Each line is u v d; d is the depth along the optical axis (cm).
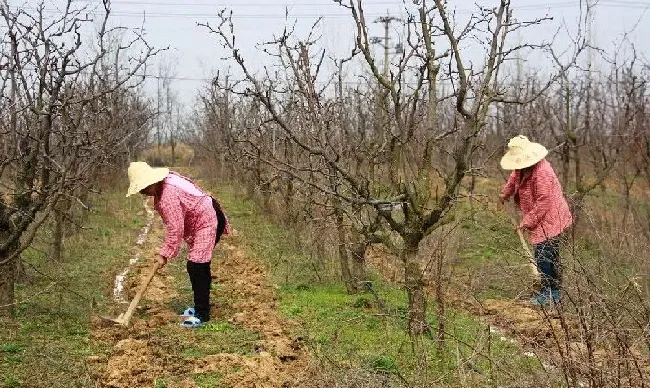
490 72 523
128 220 1379
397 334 590
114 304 714
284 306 711
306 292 770
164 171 660
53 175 712
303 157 858
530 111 1172
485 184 1542
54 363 519
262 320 654
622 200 1172
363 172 718
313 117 598
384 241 581
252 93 510
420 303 551
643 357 428
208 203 664
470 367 472
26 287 741
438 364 506
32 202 617
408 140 556
